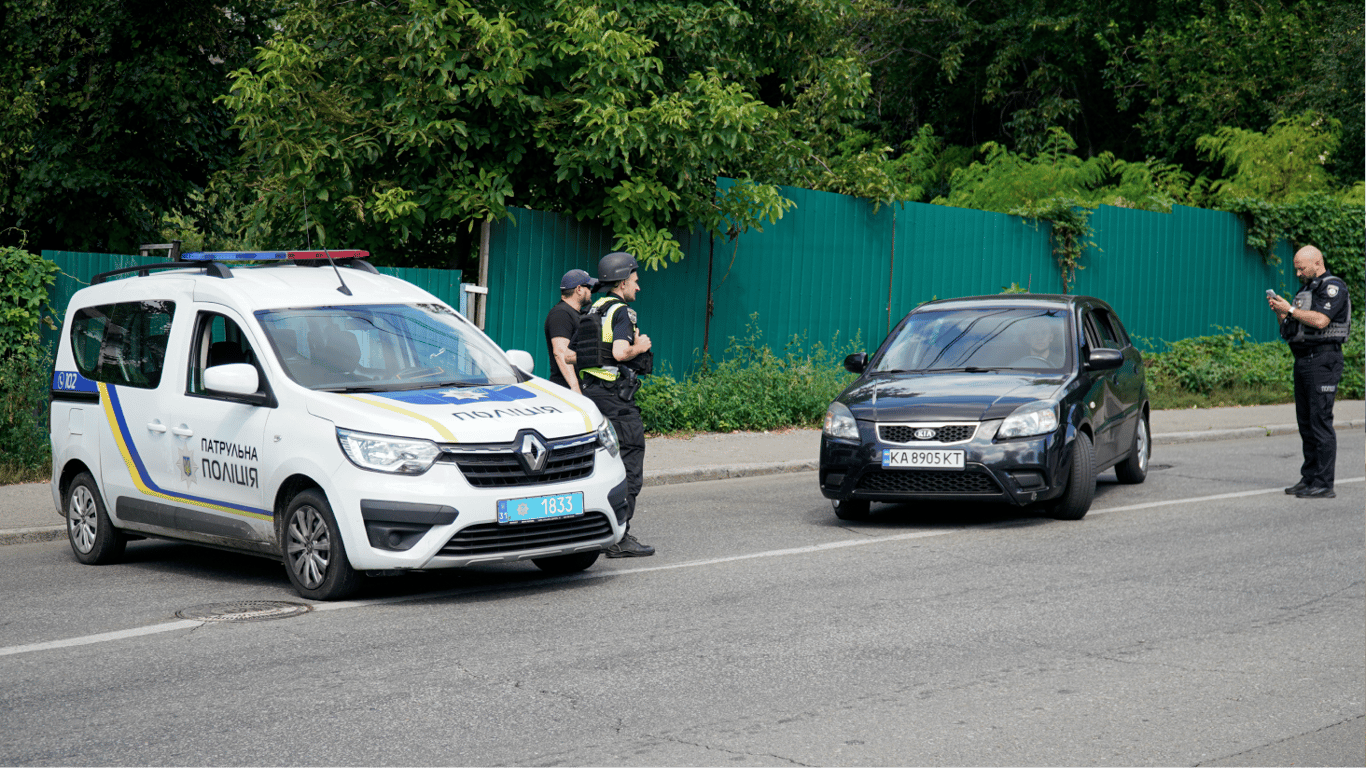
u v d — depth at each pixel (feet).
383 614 22.35
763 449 45.34
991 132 112.78
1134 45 101.04
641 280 49.39
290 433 23.49
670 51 49.62
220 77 60.08
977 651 19.77
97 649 19.95
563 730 15.94
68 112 59.93
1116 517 32.91
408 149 44.29
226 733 15.83
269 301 25.66
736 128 45.75
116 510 27.09
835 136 65.92
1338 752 15.23
